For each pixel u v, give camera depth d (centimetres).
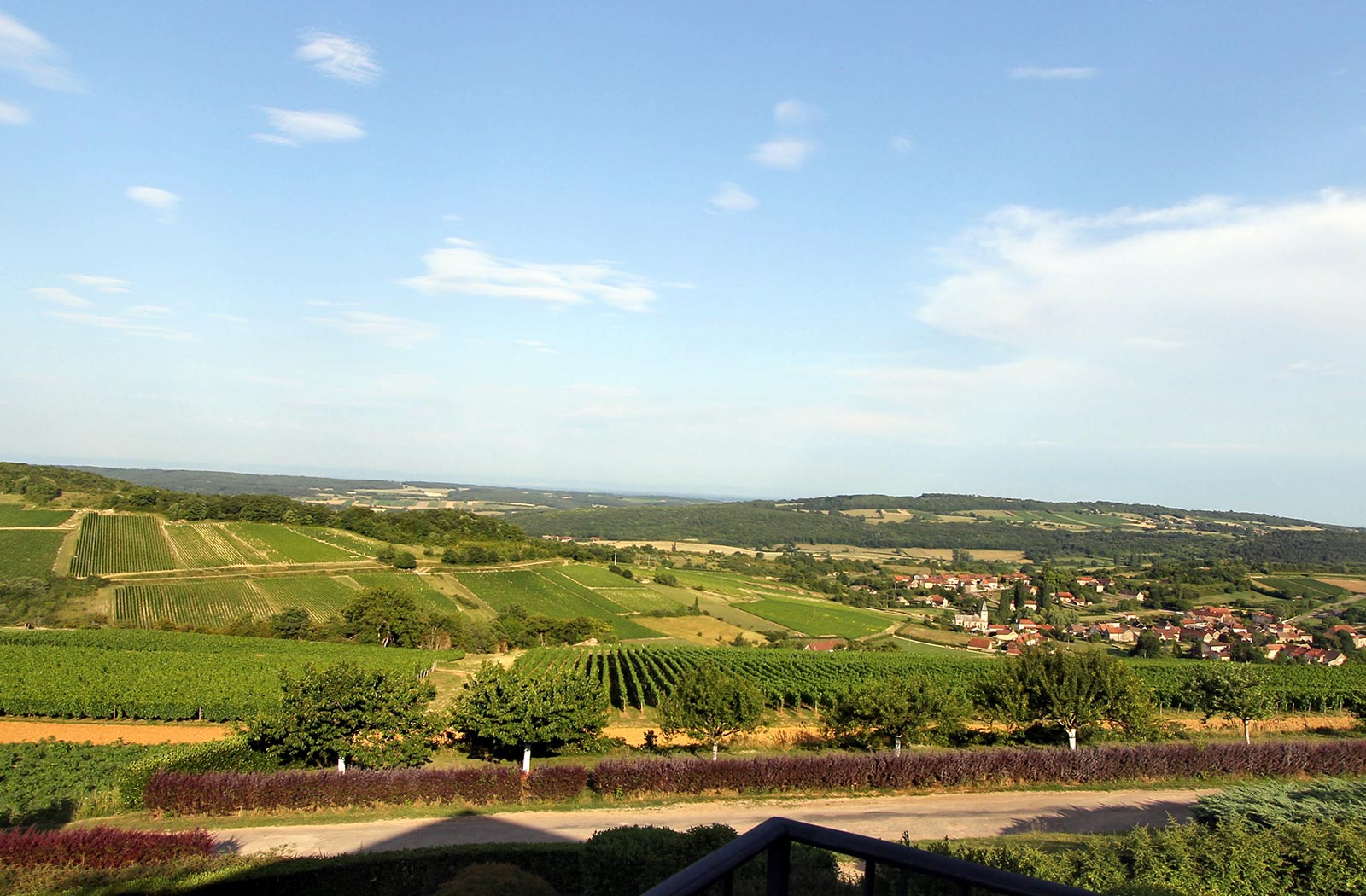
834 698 3797
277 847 2016
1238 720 4147
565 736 3019
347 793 2391
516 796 2470
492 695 3044
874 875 296
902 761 2681
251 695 4091
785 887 319
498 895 1285
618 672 5656
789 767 2627
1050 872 1294
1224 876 1329
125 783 2397
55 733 3672
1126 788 2730
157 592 7812
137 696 3988
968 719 3759
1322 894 1323
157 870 1600
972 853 1344
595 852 1406
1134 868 1356
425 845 2070
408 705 2908
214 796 2334
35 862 1592
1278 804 1662
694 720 3162
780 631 9344
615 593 10675
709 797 2548
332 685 2822
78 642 5862
